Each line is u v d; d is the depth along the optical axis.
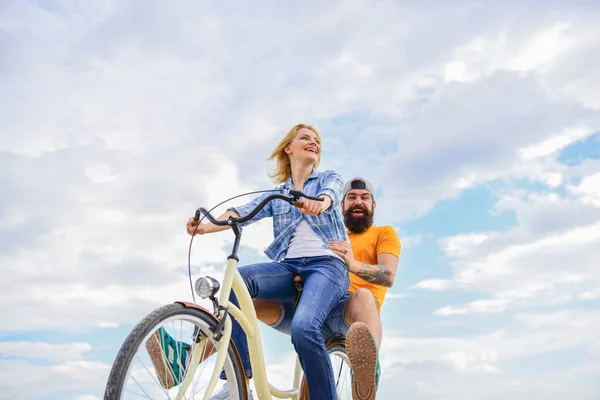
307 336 2.44
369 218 3.81
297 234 2.82
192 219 2.55
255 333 2.42
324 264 2.68
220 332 2.22
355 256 3.72
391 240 3.67
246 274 2.61
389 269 3.27
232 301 2.54
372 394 2.56
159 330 2.22
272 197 2.34
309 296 2.56
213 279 2.21
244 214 2.82
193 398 2.14
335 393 2.48
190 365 2.16
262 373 2.44
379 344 2.75
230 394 2.33
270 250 2.85
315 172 2.95
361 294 2.84
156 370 2.24
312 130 3.00
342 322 2.90
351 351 2.60
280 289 2.71
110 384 1.83
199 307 2.16
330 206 2.73
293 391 2.82
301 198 2.81
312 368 2.45
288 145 3.02
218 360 2.19
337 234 2.81
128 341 1.91
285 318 2.88
